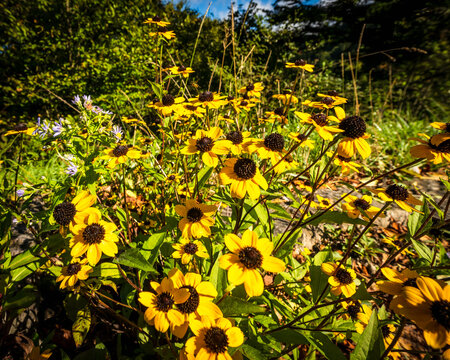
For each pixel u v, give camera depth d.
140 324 0.21
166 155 0.30
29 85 0.83
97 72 0.78
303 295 0.28
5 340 0.22
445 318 0.13
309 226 0.41
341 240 0.42
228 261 0.17
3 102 0.90
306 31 1.94
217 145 0.23
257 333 0.20
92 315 0.24
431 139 0.18
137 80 0.82
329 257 0.25
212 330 0.17
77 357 0.19
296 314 0.24
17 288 0.25
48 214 0.22
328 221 0.20
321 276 0.22
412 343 0.28
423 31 1.62
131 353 0.24
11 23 0.82
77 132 0.30
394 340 0.15
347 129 0.20
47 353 0.19
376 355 0.15
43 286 0.27
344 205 0.25
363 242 0.38
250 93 0.37
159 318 0.17
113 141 0.33
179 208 0.21
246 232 0.18
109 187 0.40
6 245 0.21
